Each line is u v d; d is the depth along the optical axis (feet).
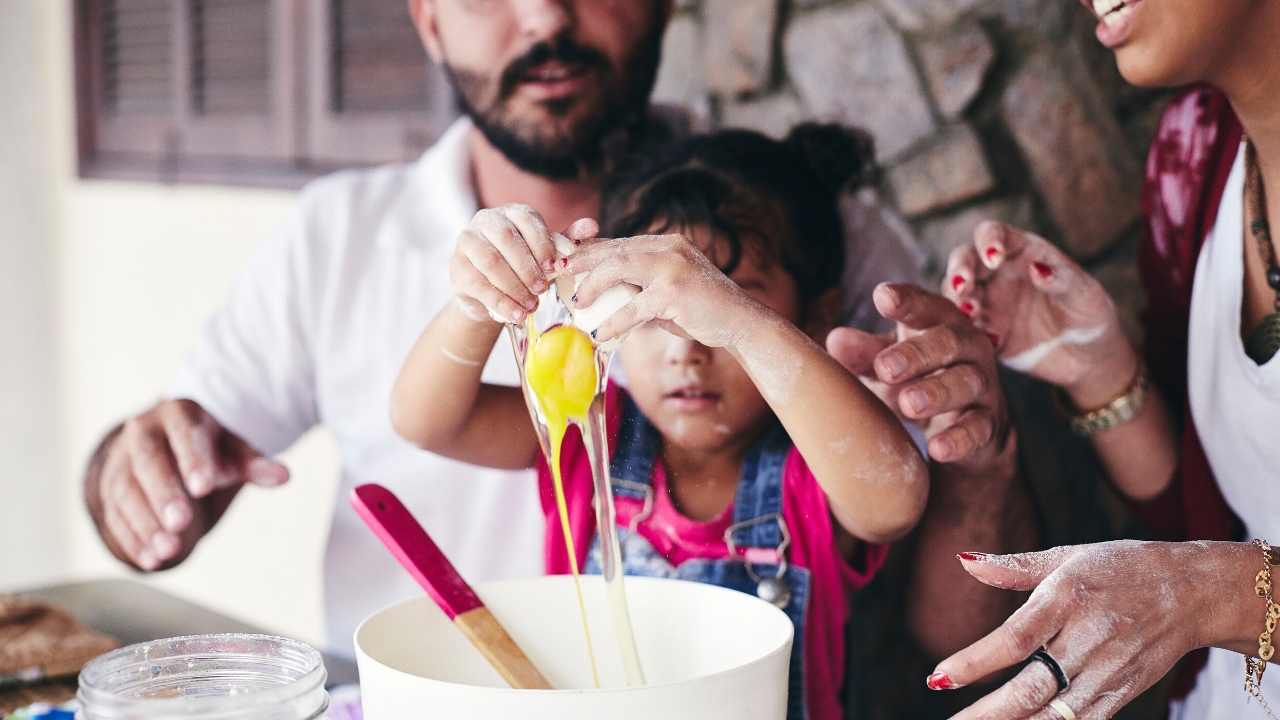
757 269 3.53
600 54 4.62
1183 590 2.30
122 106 8.27
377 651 2.13
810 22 5.36
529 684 2.21
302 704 1.95
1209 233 3.51
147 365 8.27
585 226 2.52
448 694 1.78
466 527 4.81
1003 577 2.29
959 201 5.16
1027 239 3.44
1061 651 2.16
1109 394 3.67
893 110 5.24
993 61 5.02
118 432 4.31
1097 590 2.22
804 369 2.70
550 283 2.40
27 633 3.35
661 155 3.98
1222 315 3.39
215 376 5.11
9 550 8.90
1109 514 4.81
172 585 8.32
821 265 3.86
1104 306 3.48
